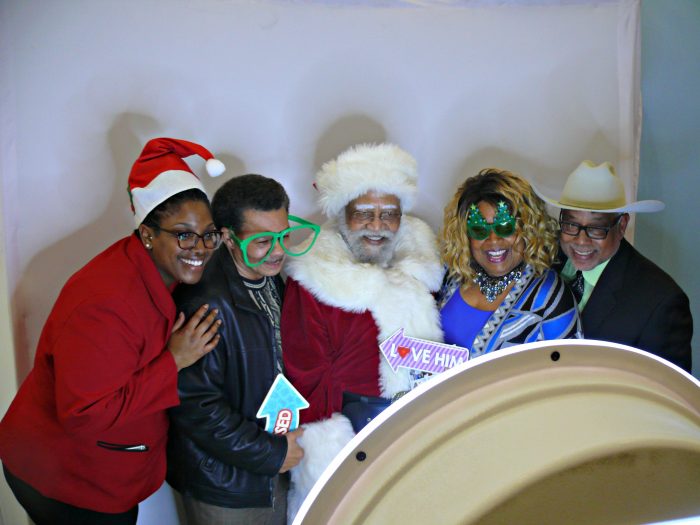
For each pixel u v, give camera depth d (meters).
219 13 2.41
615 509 0.61
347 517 0.74
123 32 2.34
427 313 2.04
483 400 0.79
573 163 2.69
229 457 1.84
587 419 0.72
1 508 2.32
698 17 2.77
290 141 2.55
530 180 2.69
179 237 1.73
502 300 2.01
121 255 1.74
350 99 2.56
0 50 2.24
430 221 2.69
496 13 2.57
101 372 1.60
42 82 2.29
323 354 1.99
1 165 2.27
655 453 0.67
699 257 2.97
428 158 2.65
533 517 0.62
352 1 2.50
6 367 2.32
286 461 1.88
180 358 1.75
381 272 2.01
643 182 2.94
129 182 1.81
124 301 1.65
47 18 2.27
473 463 0.71
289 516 2.05
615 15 2.60
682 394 0.85
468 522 0.64
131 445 1.80
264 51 2.46
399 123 2.61
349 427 1.96
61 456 1.75
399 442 0.78
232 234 1.85
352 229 2.06
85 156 2.36
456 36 2.57
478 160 2.67
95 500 1.80
